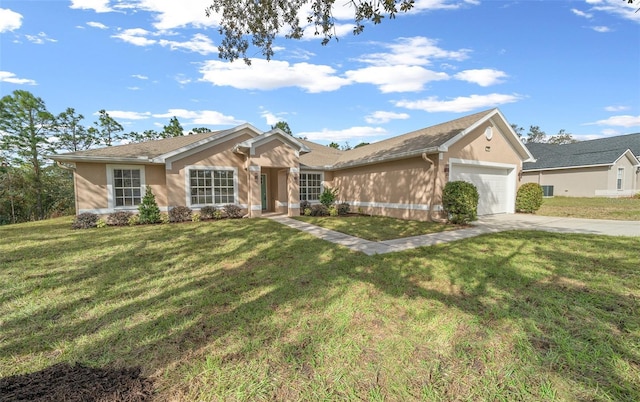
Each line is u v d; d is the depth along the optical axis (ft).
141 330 10.68
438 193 37.86
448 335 10.04
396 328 10.59
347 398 7.16
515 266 17.97
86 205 37.99
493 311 11.80
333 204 52.39
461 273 16.80
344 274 16.98
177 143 47.93
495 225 34.96
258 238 27.99
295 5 21.74
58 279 16.44
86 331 10.68
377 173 48.70
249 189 44.45
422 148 39.11
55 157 35.70
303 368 8.37
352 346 9.43
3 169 73.05
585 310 11.78
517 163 47.62
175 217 40.11
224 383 7.73
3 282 15.93
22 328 10.94
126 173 40.34
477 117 41.86
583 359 8.59
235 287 15.10
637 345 9.25
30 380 7.89
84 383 7.76
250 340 9.87
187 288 14.98
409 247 23.71
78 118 90.53
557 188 83.76
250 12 22.52
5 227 37.09
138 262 19.88
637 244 23.11
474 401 7.02
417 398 7.16
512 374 7.99
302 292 14.21
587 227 32.58
